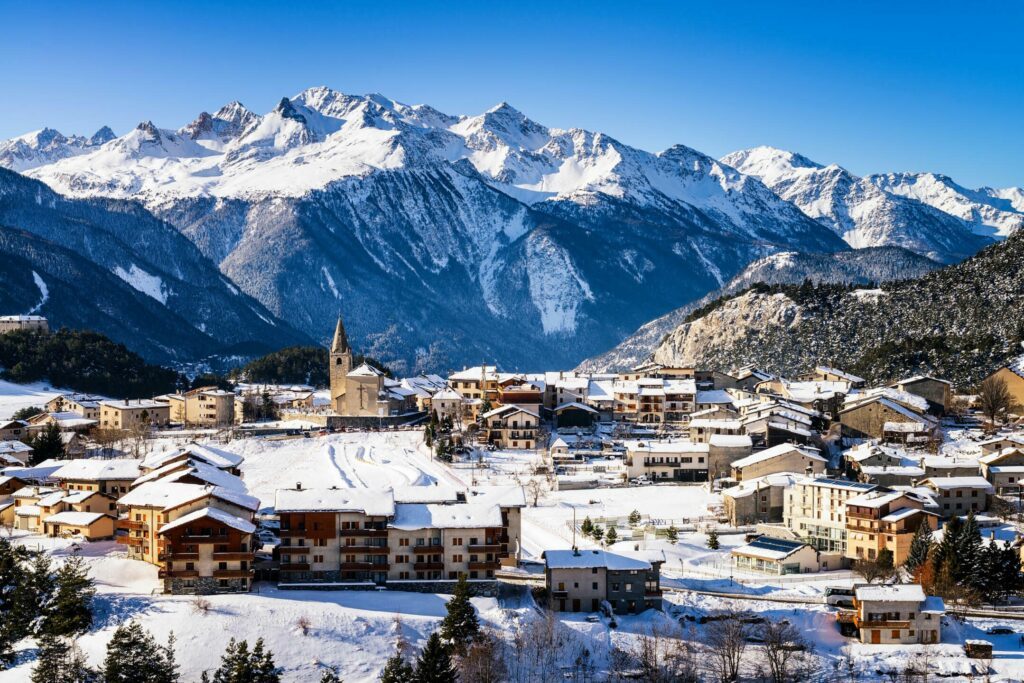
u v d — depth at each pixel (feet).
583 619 631.56
